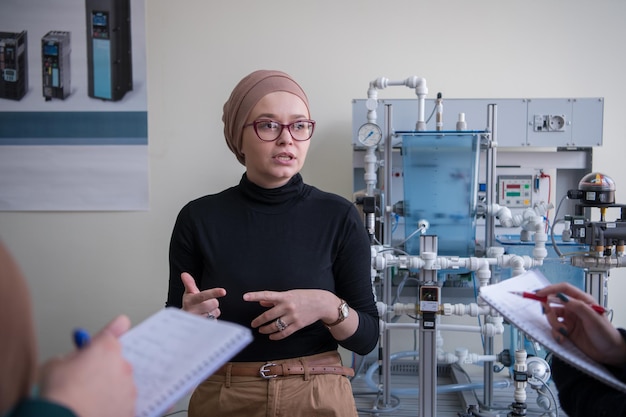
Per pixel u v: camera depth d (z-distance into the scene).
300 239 1.17
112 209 2.60
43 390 0.44
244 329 0.58
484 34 2.44
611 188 1.71
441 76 2.46
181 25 2.53
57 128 2.59
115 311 2.63
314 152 2.51
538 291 0.83
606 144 2.43
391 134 2.01
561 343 0.77
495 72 2.45
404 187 1.94
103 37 2.54
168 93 2.55
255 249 1.16
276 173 1.16
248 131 1.17
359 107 2.22
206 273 1.19
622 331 0.77
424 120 2.11
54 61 2.56
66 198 2.61
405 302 2.39
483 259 1.74
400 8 2.46
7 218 2.64
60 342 2.65
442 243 1.95
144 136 2.57
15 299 0.41
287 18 2.50
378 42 2.47
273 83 1.16
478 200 2.07
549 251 2.05
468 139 1.87
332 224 1.20
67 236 2.63
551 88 2.44
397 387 2.30
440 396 2.30
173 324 0.61
